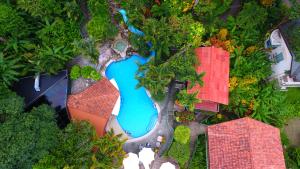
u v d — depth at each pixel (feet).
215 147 83.05
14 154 66.28
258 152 80.59
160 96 89.25
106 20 88.53
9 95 77.30
